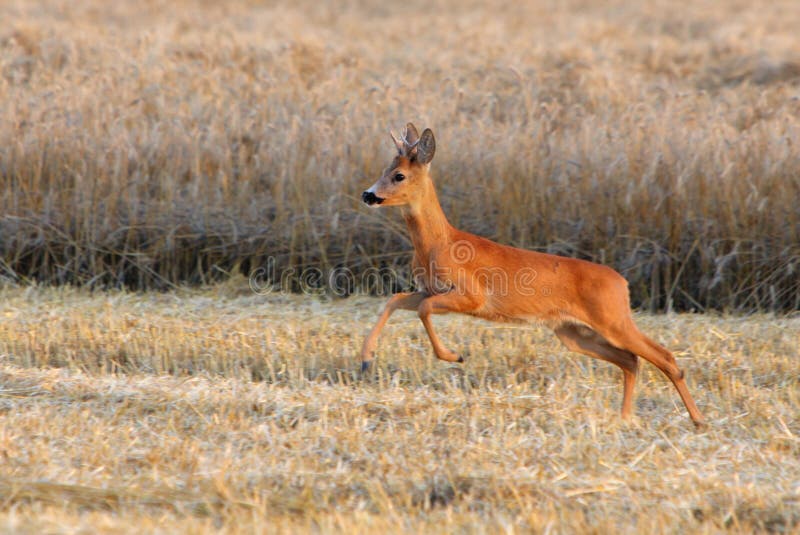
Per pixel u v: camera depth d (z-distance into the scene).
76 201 42.53
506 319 28.39
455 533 18.94
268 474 22.03
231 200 43.62
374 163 43.94
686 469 22.97
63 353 32.66
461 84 65.94
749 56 73.00
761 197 40.50
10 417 24.97
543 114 47.56
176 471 22.23
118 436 24.16
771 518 20.31
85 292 40.78
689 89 65.44
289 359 32.19
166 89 56.25
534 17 99.31
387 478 22.06
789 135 43.84
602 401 28.88
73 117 47.12
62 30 74.50
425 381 31.39
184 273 43.06
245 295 40.97
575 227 41.72
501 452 23.72
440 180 43.47
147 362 32.03
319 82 63.12
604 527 19.17
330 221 41.69
